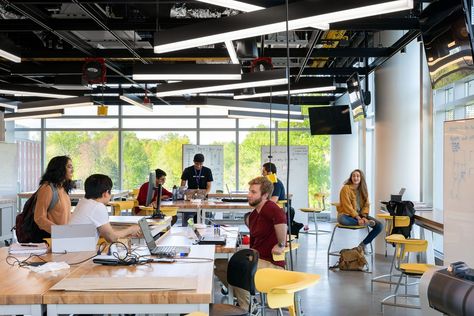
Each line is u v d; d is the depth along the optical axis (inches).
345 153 540.1
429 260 284.2
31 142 600.1
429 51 210.8
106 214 166.2
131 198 455.5
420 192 329.4
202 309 105.5
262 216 189.0
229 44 216.5
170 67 261.4
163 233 213.2
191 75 260.8
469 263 158.2
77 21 267.4
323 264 318.7
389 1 136.2
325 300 234.4
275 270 134.2
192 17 292.7
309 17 150.1
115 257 139.7
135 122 610.9
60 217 186.1
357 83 356.8
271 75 285.3
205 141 611.2
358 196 321.7
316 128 456.8
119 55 323.6
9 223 389.1
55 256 147.2
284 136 607.5
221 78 261.9
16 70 345.7
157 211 235.8
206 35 174.4
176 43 182.5
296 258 333.1
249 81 292.8
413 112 329.4
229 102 433.7
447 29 191.0
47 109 453.7
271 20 158.4
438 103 319.6
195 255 149.2
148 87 488.4
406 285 243.1
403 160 331.0
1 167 423.5
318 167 603.2
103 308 105.8
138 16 290.8
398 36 330.0
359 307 222.5
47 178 185.3
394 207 263.7
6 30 269.4
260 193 189.0
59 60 361.4
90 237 154.5
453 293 116.8
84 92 446.3
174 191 345.7
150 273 124.2
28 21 268.1
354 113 379.2
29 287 111.2
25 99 539.8
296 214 499.5
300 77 401.7
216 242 182.4
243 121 610.5
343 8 143.2
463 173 162.1
